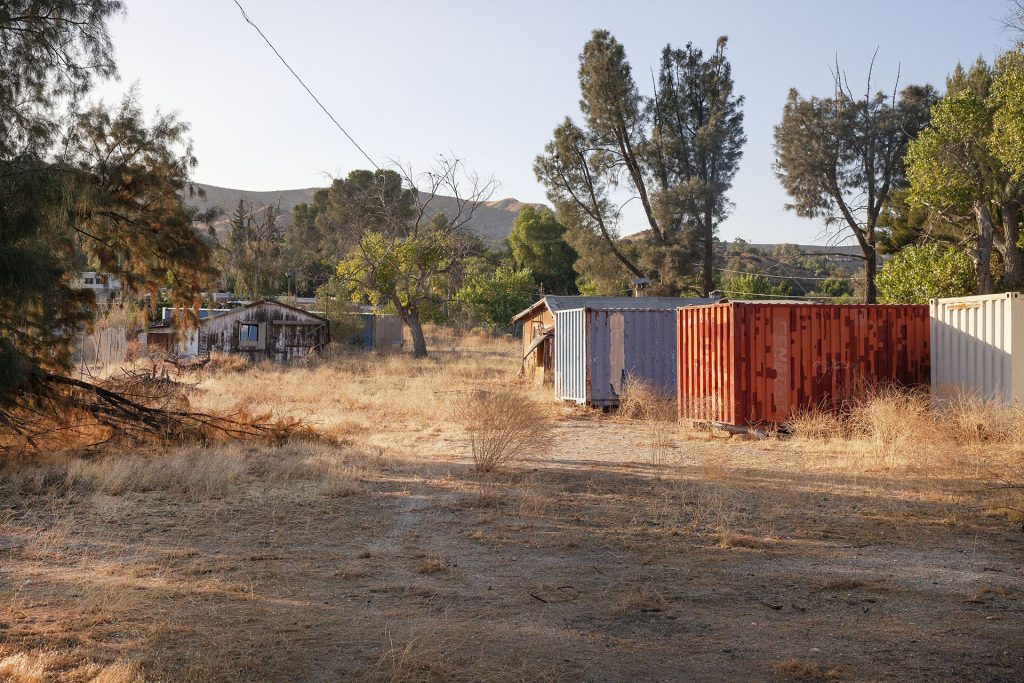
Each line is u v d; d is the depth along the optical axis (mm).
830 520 8516
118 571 6480
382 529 8211
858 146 50812
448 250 51562
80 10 12422
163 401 14969
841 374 16891
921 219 38125
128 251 15156
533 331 33094
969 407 14727
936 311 16453
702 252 59062
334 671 4422
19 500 9320
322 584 6219
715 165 59875
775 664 4582
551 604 5742
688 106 61375
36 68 12133
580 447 14922
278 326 44125
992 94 25297
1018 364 14477
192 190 15391
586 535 7918
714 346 17266
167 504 9320
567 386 23672
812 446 14516
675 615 5488
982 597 5875
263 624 5207
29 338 12719
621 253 62812
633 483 10875
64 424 12531
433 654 4676
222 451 12398
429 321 60969
